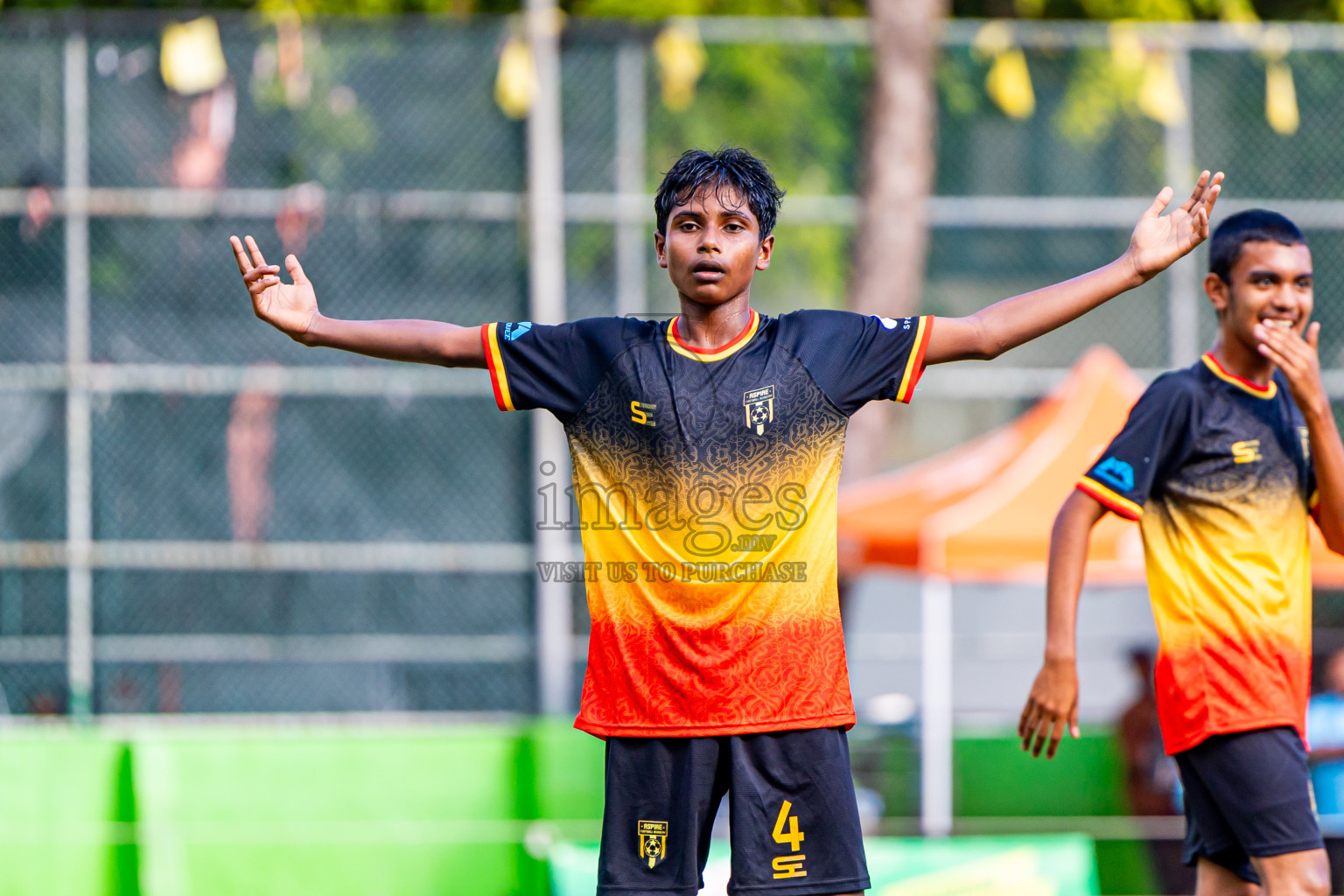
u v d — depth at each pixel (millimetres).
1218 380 13312
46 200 27906
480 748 24828
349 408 28359
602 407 10539
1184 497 13250
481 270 28641
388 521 28297
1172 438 13195
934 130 32281
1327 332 30031
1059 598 13141
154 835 23516
